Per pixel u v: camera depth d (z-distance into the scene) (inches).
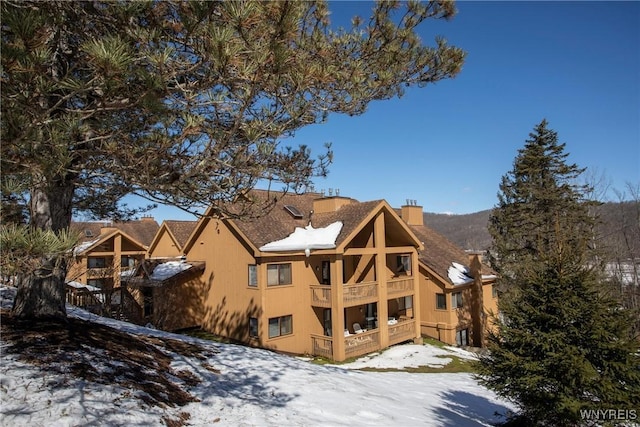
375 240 727.1
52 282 304.2
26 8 125.3
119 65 119.0
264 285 644.7
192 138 172.1
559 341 277.3
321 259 709.9
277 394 288.7
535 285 307.9
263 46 147.6
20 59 110.3
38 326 276.8
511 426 310.0
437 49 297.3
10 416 168.9
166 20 156.1
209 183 186.5
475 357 713.0
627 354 265.7
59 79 140.3
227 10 125.5
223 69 139.8
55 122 132.1
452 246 1043.3
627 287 953.5
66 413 180.7
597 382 265.0
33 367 215.3
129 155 159.0
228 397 262.1
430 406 354.3
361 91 252.1
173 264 800.3
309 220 758.5
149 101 140.6
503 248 1104.8
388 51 275.9
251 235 660.1
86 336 285.4
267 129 169.8
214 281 749.3
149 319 747.4
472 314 892.6
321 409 273.3
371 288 706.8
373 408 298.7
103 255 1085.8
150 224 1409.9
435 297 850.8
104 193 297.7
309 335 690.2
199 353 355.9
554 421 282.7
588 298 286.0
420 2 285.4
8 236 104.6
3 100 117.3
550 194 1068.5
